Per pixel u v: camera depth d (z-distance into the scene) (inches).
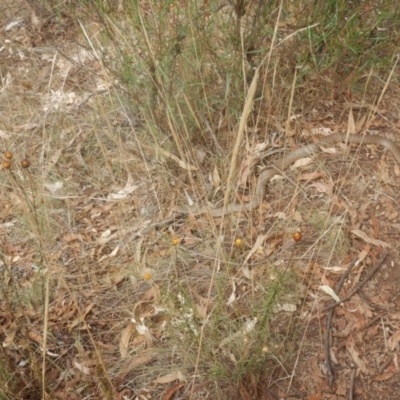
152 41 84.9
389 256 73.2
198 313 65.7
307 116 92.7
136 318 70.1
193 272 74.9
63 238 82.4
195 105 88.0
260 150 86.6
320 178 83.4
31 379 64.9
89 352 68.6
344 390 62.2
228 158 85.5
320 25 87.7
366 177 82.7
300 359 65.0
